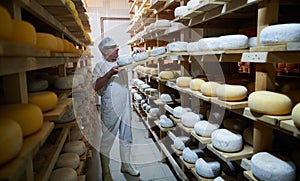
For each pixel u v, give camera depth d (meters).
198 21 1.72
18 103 0.93
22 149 0.71
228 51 1.30
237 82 1.57
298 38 0.90
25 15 1.51
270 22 1.06
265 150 1.24
